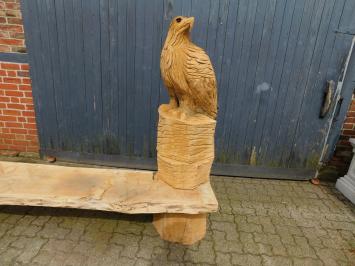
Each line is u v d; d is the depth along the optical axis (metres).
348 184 2.98
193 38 2.67
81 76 2.87
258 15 2.58
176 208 1.91
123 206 1.89
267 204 2.76
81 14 2.64
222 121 2.98
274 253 2.13
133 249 2.07
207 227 2.36
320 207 2.77
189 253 2.07
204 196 2.00
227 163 3.17
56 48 2.78
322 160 3.13
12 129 3.15
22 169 2.21
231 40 2.67
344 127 3.01
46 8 2.63
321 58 2.71
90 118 3.05
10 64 2.85
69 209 2.46
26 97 3.00
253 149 3.09
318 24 2.59
